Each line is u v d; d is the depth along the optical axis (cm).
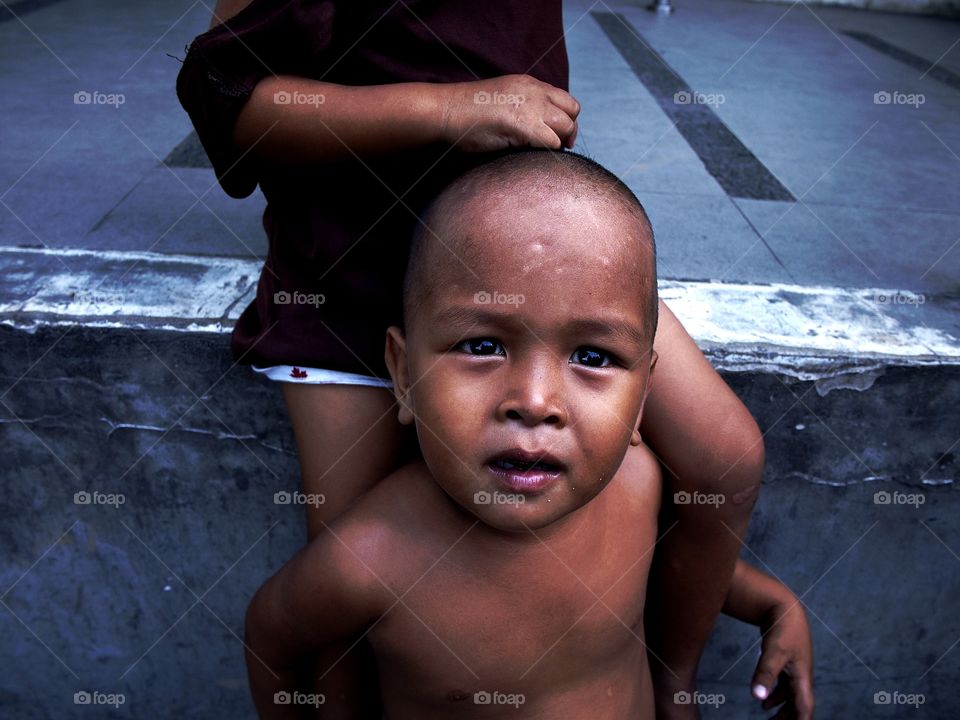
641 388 87
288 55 93
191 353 124
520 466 81
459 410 81
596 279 79
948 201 203
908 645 150
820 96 312
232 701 156
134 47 323
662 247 162
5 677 157
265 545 140
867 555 140
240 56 92
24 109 239
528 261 79
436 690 96
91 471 135
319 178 101
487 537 91
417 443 109
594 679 99
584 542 94
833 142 250
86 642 152
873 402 127
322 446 106
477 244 80
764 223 179
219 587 145
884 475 133
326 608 93
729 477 107
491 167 86
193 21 379
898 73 366
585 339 80
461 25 100
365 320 102
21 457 134
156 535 141
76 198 176
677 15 489
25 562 144
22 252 144
